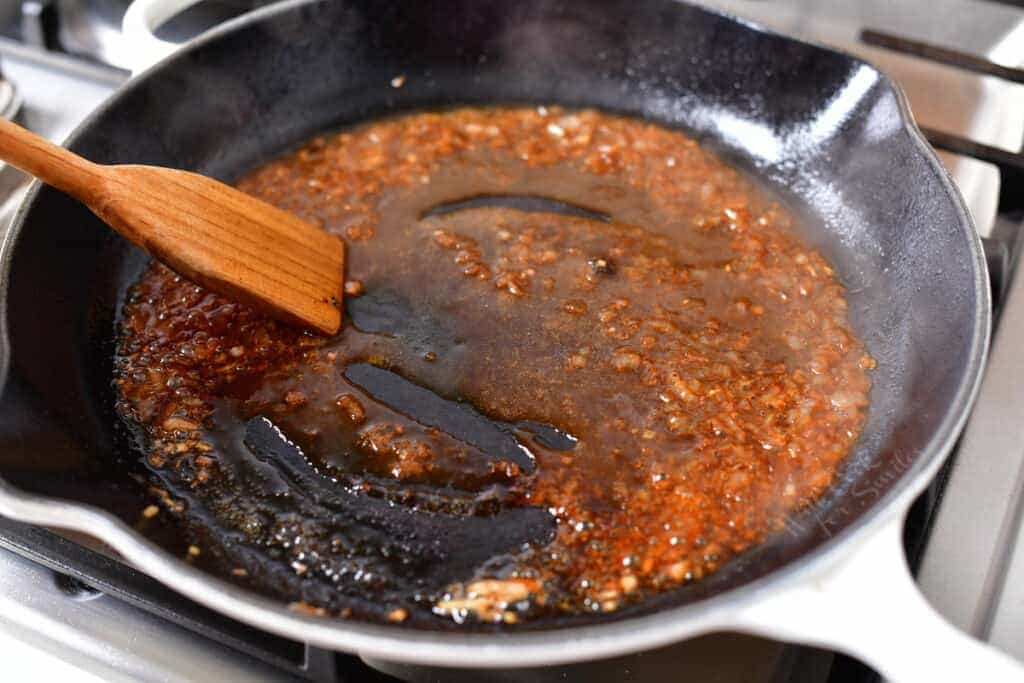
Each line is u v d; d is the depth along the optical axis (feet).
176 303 1.75
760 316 1.76
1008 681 1.24
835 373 1.68
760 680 1.43
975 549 1.48
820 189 1.89
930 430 1.46
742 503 1.55
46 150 1.53
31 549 1.48
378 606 1.47
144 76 1.77
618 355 1.71
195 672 1.44
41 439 1.47
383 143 1.99
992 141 1.95
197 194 1.65
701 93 1.98
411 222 1.88
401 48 1.99
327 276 1.76
